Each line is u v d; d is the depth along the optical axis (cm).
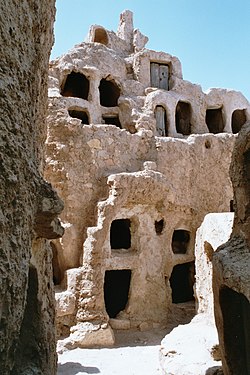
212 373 532
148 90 1599
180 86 1662
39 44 346
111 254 1160
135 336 1081
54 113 1258
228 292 448
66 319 1043
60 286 1138
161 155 1381
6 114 246
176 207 1308
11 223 251
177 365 584
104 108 1506
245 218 421
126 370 806
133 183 1181
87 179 1244
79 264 1156
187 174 1409
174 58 1714
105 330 1028
